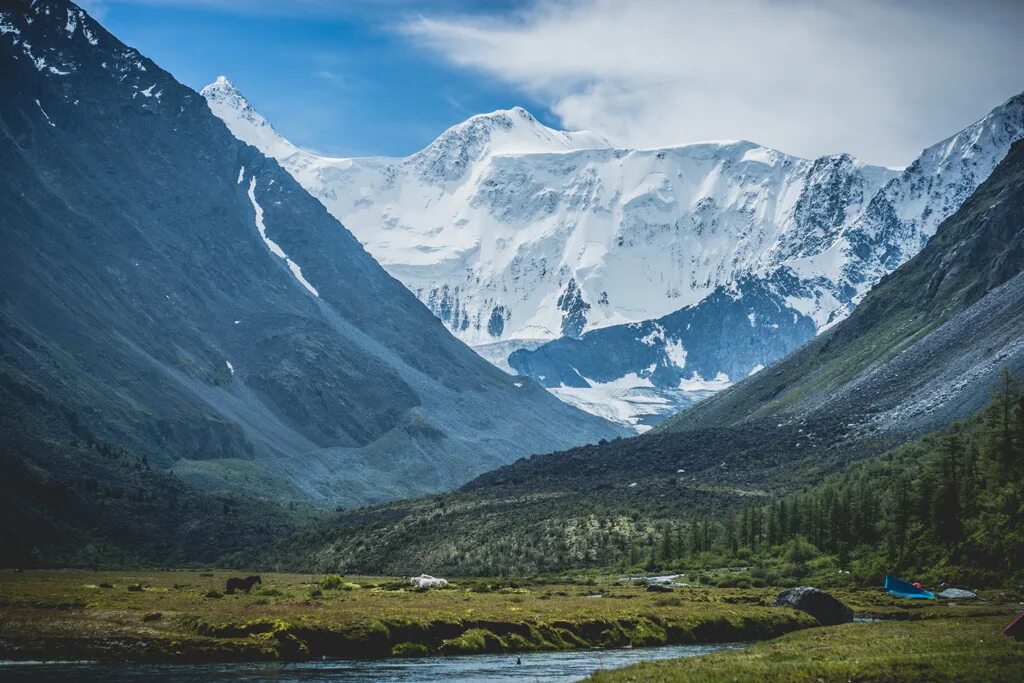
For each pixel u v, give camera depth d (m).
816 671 83.88
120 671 94.62
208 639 106.06
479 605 133.00
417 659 106.12
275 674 94.81
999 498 170.75
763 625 128.00
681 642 121.25
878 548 192.12
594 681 85.62
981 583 159.88
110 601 130.88
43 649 103.06
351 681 91.56
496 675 95.44
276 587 167.62
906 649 94.38
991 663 84.75
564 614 125.25
